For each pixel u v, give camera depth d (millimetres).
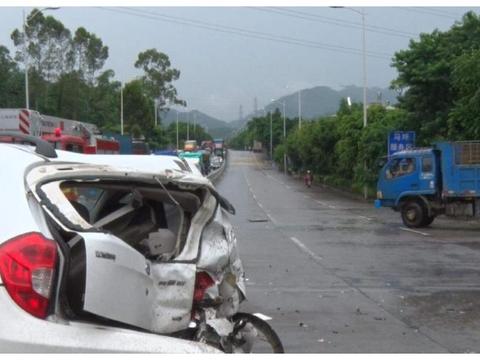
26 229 2959
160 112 100250
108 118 76188
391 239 18094
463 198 22000
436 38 30781
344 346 6770
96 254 3020
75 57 66000
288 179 71000
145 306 3330
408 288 10438
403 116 33531
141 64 99375
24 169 3291
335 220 25141
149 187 4184
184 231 4207
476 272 12094
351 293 9992
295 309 8766
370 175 38344
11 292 2805
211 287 4121
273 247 16078
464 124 25547
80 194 4305
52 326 2834
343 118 47656
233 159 133000
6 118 16016
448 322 8023
